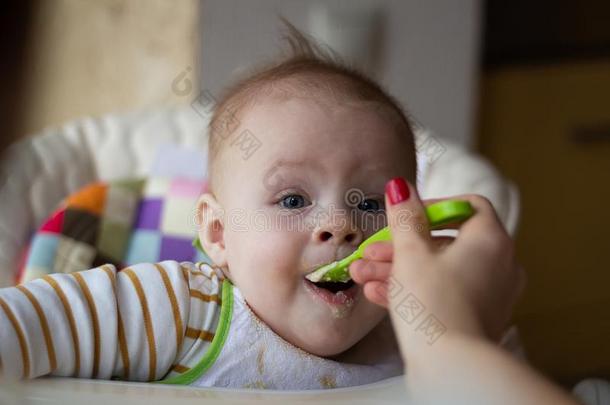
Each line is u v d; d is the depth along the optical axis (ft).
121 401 1.32
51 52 5.81
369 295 1.57
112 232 3.07
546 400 1.21
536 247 6.78
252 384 1.93
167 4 5.52
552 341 1.94
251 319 1.99
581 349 1.91
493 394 1.23
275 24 5.43
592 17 6.70
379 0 5.70
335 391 1.43
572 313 2.07
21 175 3.25
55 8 5.79
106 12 5.65
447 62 5.83
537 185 6.81
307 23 5.53
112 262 3.02
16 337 1.55
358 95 2.14
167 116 3.70
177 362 1.90
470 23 5.82
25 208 3.20
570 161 6.70
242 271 2.05
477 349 1.29
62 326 1.65
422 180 3.22
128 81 5.62
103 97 5.68
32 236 3.17
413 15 5.77
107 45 5.67
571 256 6.71
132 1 5.59
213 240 2.23
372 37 5.63
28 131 5.85
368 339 2.20
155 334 1.82
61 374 1.69
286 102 2.09
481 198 1.63
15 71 5.92
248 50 5.42
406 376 1.38
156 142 3.58
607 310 2.07
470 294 1.39
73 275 1.81
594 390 1.71
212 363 1.91
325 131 2.03
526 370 1.26
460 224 1.58
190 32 5.48
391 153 2.09
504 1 7.01
